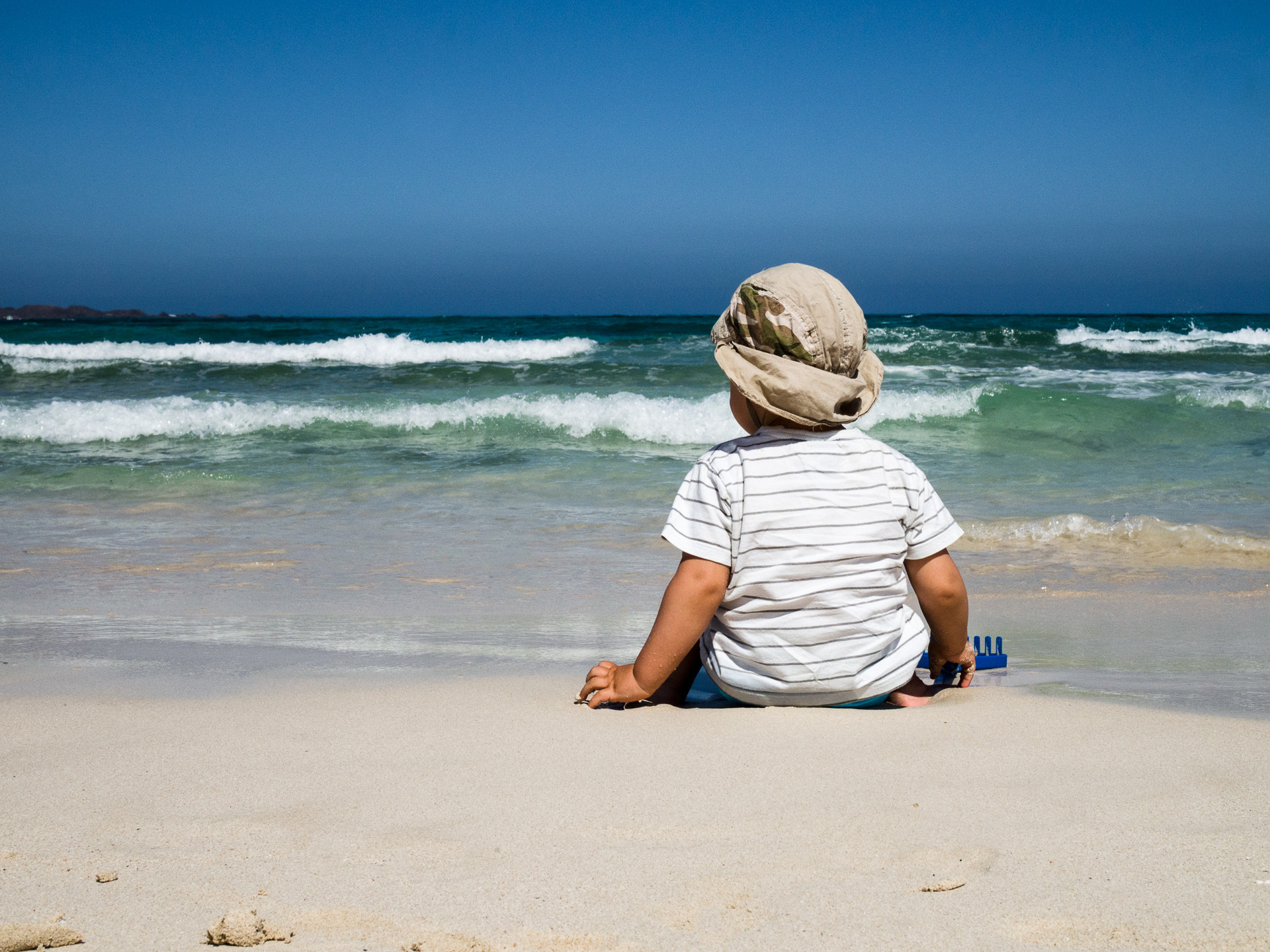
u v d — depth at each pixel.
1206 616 3.38
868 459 2.00
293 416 9.16
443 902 1.27
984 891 1.28
